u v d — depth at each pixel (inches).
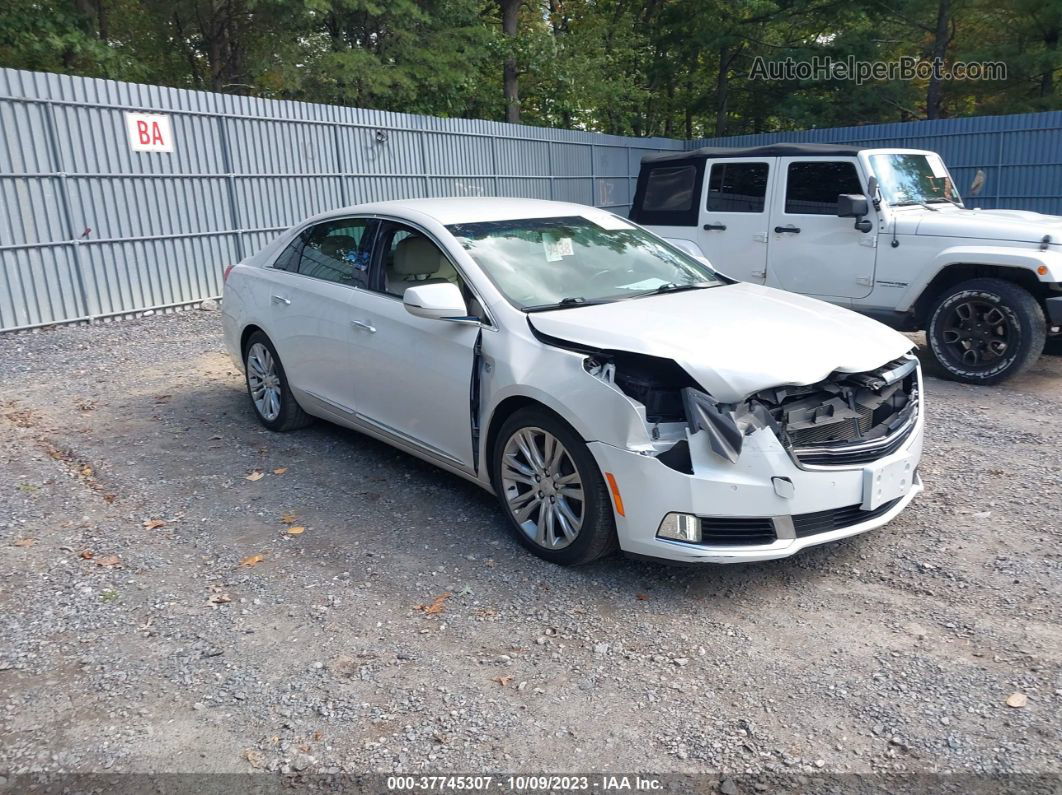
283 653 139.4
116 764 114.3
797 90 1099.3
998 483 207.5
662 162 380.5
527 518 171.9
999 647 137.9
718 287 204.1
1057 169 690.8
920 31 1010.7
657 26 1179.9
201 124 484.7
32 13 706.8
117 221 446.3
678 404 152.1
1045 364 335.6
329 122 560.7
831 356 156.4
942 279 309.1
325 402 223.3
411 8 835.4
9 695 129.0
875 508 159.3
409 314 187.0
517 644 141.3
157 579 164.2
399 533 183.2
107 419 265.4
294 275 234.7
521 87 1105.4
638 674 132.9
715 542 149.0
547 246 199.5
